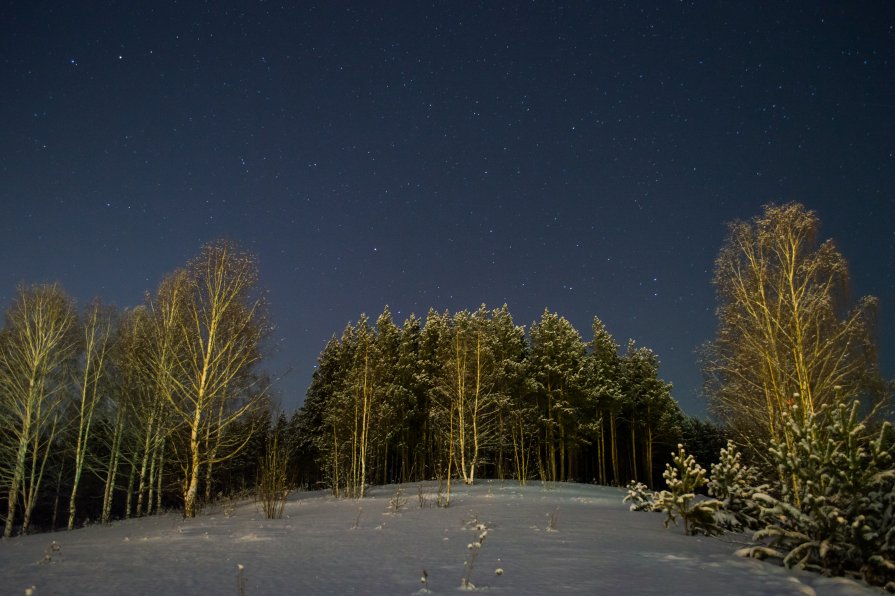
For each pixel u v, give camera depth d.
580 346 56.47
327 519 18.69
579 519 17.28
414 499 28.08
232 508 27.02
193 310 25.48
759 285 19.92
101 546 13.21
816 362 19.22
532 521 16.66
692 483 14.46
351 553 10.98
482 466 54.66
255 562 10.05
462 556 10.52
